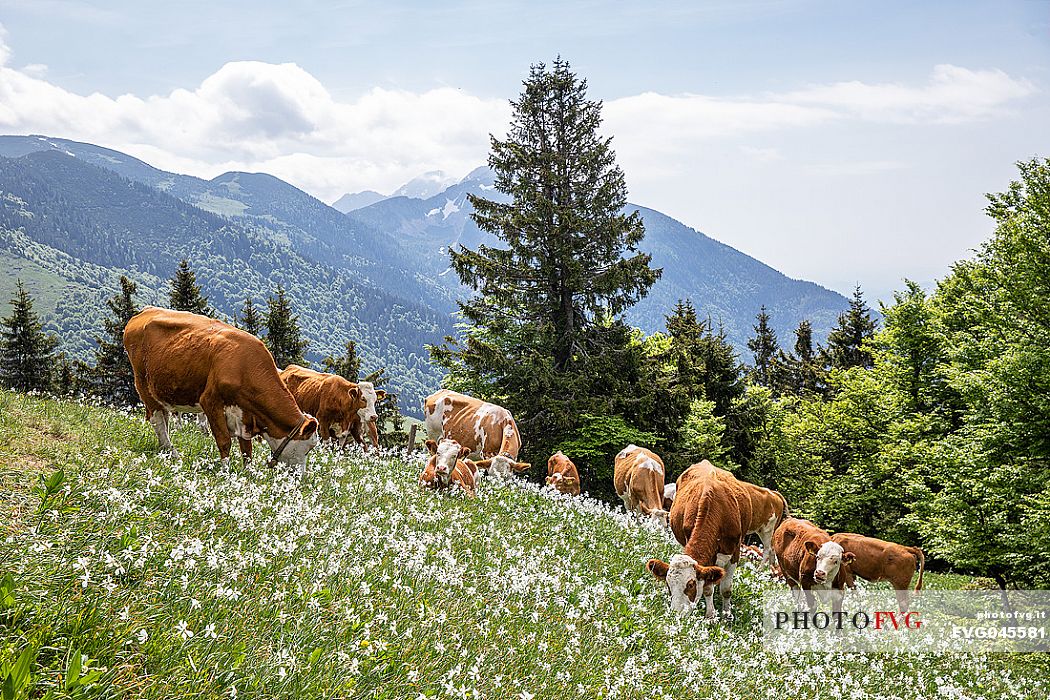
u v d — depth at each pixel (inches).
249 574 244.8
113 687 159.2
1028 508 716.7
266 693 180.9
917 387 1289.4
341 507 379.2
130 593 197.0
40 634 162.6
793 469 1697.8
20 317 2240.4
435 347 1375.5
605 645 327.9
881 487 1261.1
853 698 388.2
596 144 1441.9
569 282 1328.7
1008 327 796.0
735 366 1787.6
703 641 385.4
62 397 577.6
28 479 267.1
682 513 498.0
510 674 255.8
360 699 195.3
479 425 776.9
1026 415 713.6
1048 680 551.2
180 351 402.6
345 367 1911.9
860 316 2723.9
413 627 249.6
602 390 1309.1
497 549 409.4
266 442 443.2
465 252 1379.2
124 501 243.3
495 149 1429.6
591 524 568.4
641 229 1396.4
